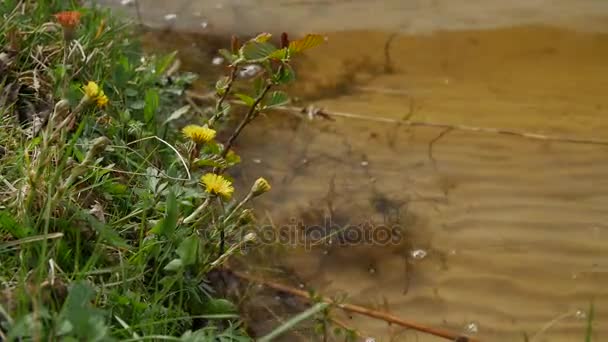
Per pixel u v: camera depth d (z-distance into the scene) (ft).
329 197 13.84
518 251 12.76
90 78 13.26
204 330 9.89
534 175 14.08
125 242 10.43
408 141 14.97
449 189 13.92
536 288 12.16
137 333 9.59
